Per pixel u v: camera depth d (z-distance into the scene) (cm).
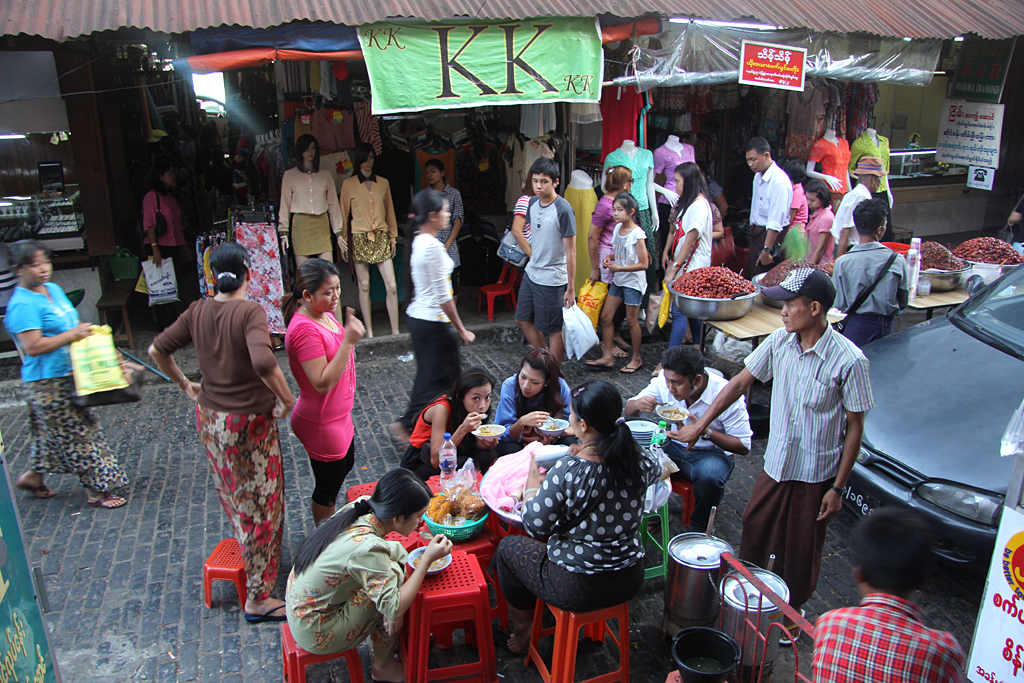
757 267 773
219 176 1195
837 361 320
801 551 344
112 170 866
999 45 874
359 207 716
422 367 480
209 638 363
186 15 563
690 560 340
